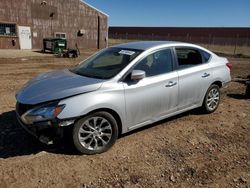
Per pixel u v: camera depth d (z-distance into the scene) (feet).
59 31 100.48
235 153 14.60
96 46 113.39
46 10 95.45
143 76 14.52
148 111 15.69
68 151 14.11
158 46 16.63
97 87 13.65
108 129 14.11
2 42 86.63
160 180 11.94
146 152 14.30
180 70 17.31
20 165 12.74
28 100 13.25
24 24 90.84
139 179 11.96
